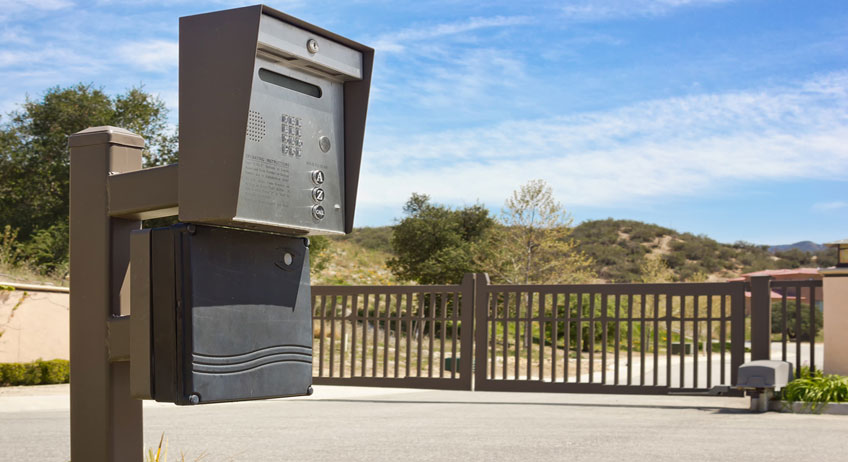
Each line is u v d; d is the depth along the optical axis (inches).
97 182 81.4
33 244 695.1
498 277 919.0
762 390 262.4
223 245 73.8
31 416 262.7
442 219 1065.5
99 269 80.7
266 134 72.3
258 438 190.5
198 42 71.9
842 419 233.8
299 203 76.2
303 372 82.0
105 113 801.6
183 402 69.5
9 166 781.9
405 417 246.8
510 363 604.7
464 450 167.6
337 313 864.9
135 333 73.2
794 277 1553.9
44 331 458.3
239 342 74.4
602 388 328.2
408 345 367.9
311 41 75.5
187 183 71.6
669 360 320.2
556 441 181.9
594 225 2714.1
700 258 2524.6
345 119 83.0
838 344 315.3
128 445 81.2
